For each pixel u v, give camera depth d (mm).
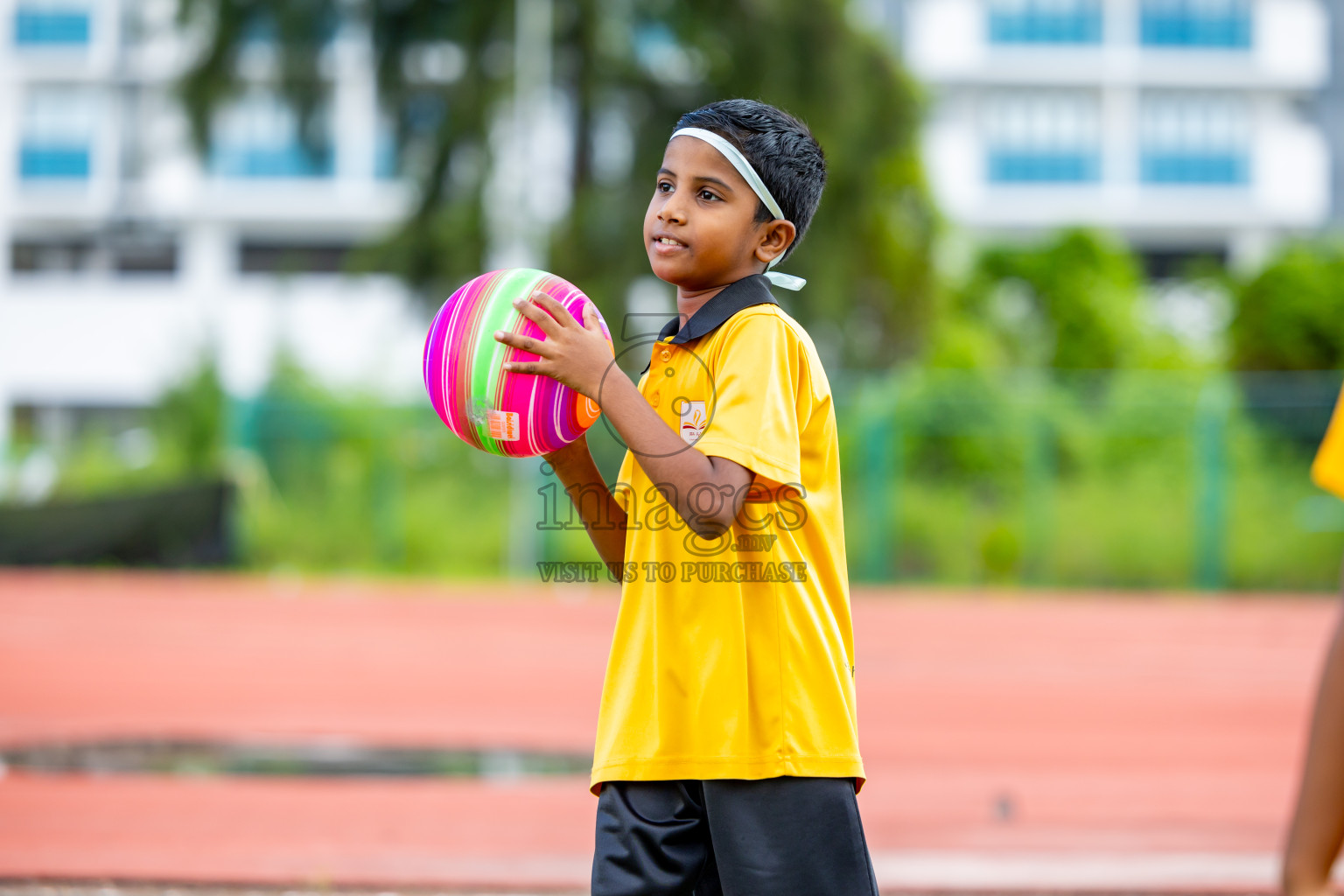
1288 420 40656
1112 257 57594
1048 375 53375
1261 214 72000
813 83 45562
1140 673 23250
